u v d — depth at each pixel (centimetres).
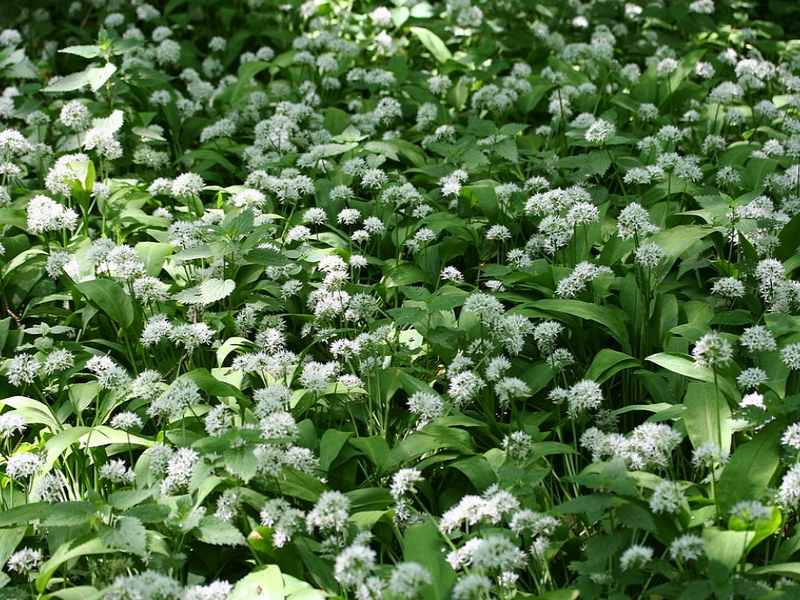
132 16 335
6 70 278
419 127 258
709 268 211
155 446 169
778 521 154
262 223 213
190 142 265
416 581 147
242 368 182
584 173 230
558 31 339
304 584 153
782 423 163
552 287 200
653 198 224
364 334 183
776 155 238
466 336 191
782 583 153
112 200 229
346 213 214
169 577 154
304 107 255
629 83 275
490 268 199
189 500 158
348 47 291
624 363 185
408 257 222
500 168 238
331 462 173
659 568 152
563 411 188
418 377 191
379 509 167
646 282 196
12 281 211
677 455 179
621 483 152
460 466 170
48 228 209
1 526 162
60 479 176
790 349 173
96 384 187
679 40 324
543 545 157
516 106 271
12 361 185
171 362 196
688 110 270
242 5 347
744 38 313
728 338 182
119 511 163
